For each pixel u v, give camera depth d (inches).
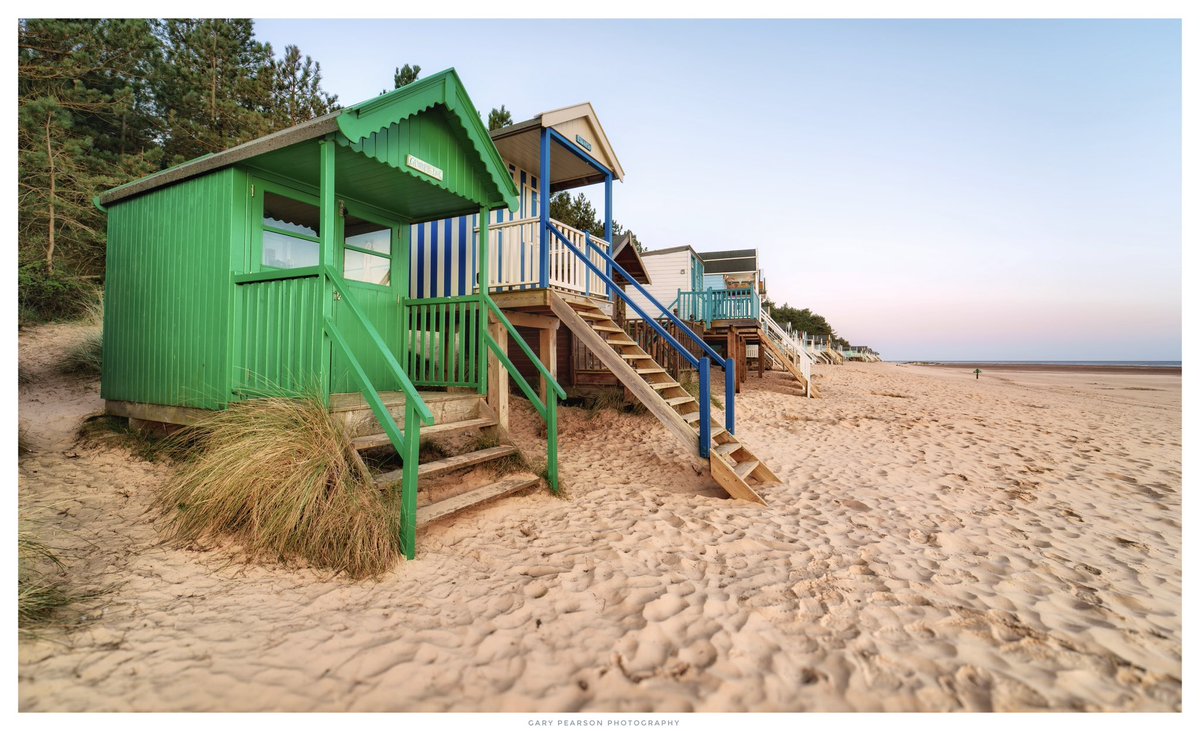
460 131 211.3
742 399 445.4
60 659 86.2
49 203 448.8
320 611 107.8
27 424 209.9
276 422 145.7
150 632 96.2
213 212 183.2
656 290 841.5
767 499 197.0
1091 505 192.7
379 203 235.6
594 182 384.5
